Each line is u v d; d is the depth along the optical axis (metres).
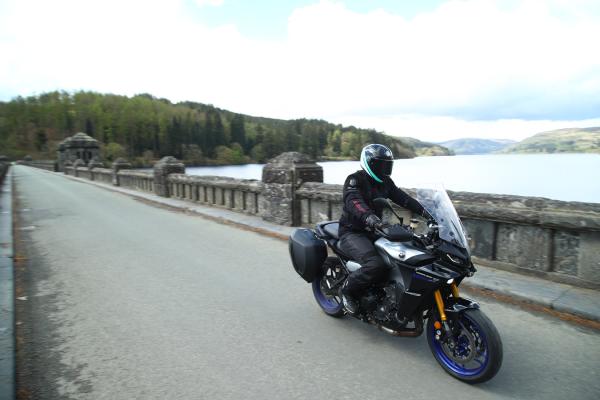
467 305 2.83
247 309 4.33
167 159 14.84
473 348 2.77
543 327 3.66
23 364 3.25
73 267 6.05
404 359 3.23
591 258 4.22
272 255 6.52
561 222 4.29
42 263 6.31
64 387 2.91
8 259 6.19
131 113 131.75
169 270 5.81
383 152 3.35
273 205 8.74
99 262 6.30
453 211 2.97
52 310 4.40
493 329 2.69
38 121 144.38
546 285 4.42
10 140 134.00
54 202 14.67
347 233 3.56
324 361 3.22
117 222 9.96
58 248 7.29
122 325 3.98
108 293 4.91
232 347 3.48
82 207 13.06
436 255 2.85
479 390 2.76
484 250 5.12
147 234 8.39
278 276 5.45
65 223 9.98
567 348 3.28
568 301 3.99
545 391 2.72
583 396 2.66
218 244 7.33
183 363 3.23
